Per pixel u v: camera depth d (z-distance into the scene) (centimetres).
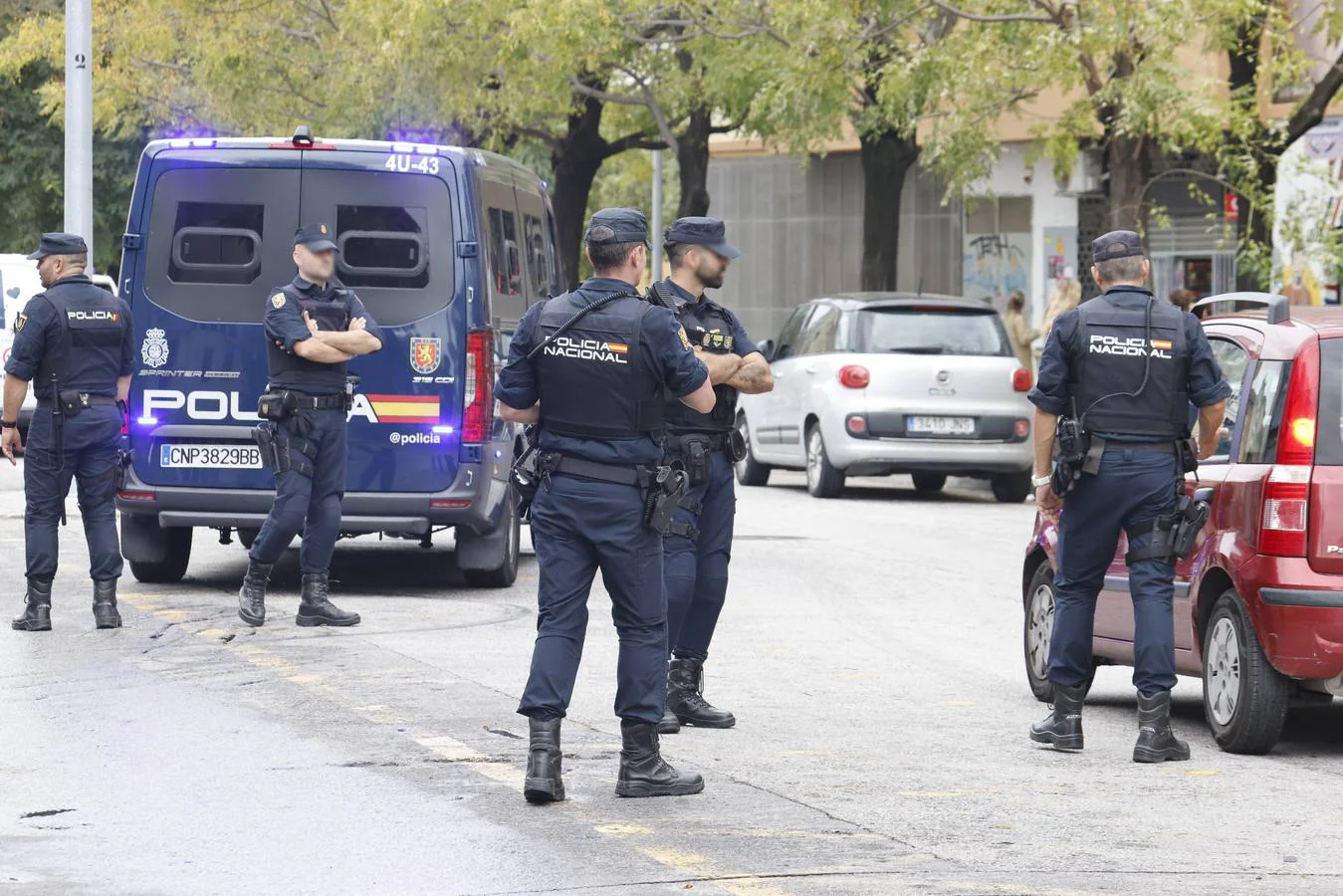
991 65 4081
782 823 1223
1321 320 1570
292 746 1441
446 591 2423
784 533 3195
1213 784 1382
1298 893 1080
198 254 2336
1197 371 1476
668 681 1565
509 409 1295
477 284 2333
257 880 1077
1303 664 1449
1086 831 1220
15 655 1852
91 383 2003
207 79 5566
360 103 5438
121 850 1143
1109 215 4112
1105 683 1914
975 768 1420
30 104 7356
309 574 2073
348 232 2328
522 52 5094
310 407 2047
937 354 3784
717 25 5253
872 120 5122
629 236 1287
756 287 7325
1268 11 4053
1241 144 4081
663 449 1371
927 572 2692
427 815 1230
